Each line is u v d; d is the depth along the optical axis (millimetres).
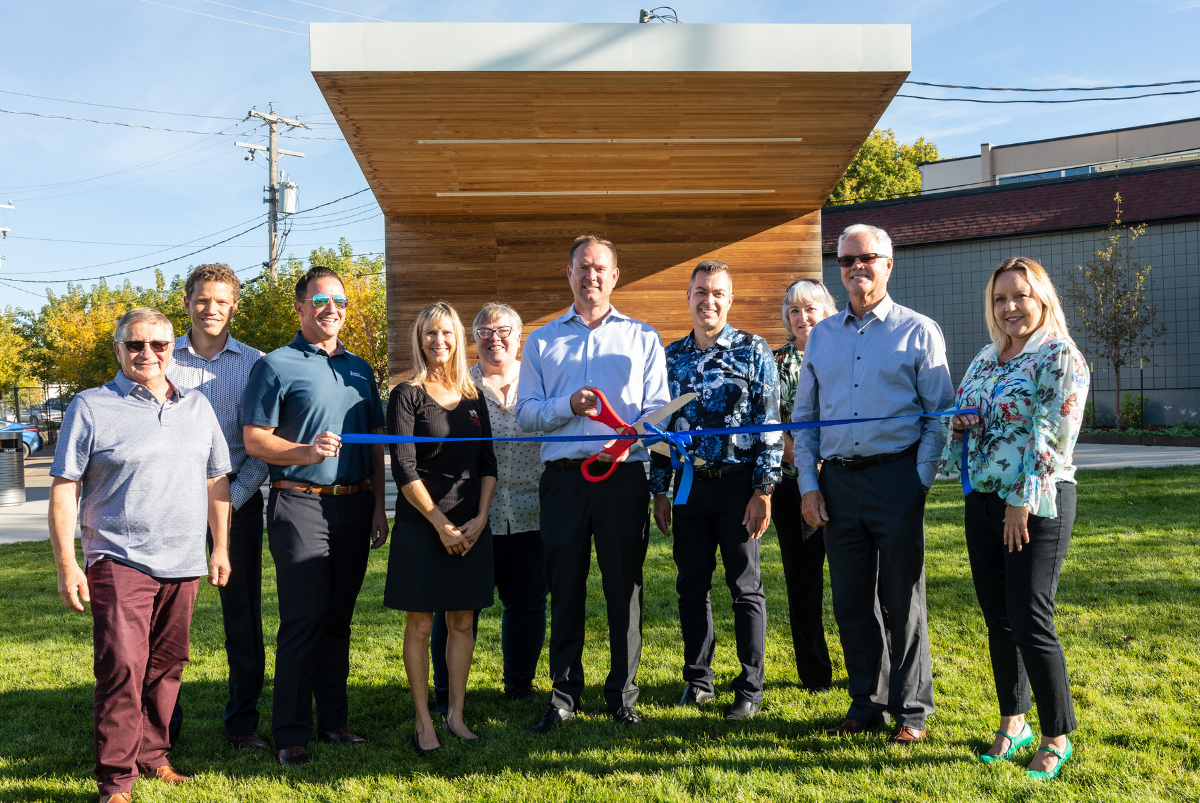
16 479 11055
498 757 2863
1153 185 15617
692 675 3383
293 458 2924
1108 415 15758
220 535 2928
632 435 3018
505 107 6152
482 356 3680
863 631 3059
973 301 16781
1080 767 2617
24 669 4027
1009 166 24391
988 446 2766
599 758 2822
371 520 3232
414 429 3010
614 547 3145
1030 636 2637
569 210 9180
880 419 2982
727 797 2502
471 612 3148
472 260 9227
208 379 3188
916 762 2725
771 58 5543
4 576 6215
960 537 6297
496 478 3236
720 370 3354
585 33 5473
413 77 5555
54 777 2805
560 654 3189
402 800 2547
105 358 21734
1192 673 3404
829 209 18609
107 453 2641
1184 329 15094
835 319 3207
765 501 3215
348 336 16672
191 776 2799
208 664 4047
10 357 28312
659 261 9336
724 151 7270
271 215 21641
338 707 3162
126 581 2631
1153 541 5820
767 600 4918
